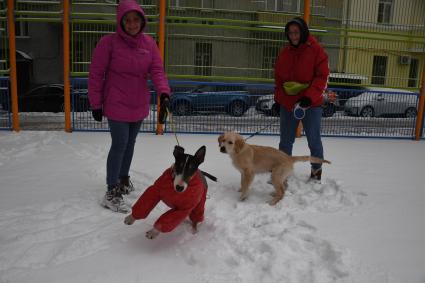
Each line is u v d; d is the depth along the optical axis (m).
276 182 4.36
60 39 18.66
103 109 4.05
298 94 4.81
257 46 10.48
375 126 9.25
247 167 4.39
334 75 9.46
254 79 8.52
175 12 11.63
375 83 10.38
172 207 3.28
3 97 8.41
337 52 10.77
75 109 8.52
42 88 13.61
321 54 4.67
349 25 11.21
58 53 18.75
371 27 11.15
